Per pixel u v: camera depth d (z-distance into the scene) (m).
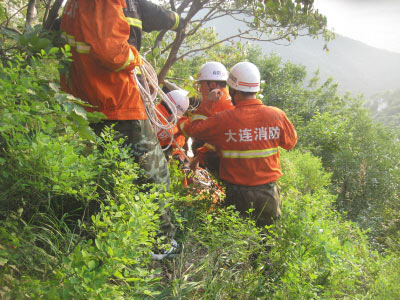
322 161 10.09
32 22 2.83
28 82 1.70
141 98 2.62
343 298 2.78
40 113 1.82
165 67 3.94
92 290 1.44
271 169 3.32
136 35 2.50
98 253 1.59
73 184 1.93
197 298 2.38
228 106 4.00
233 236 2.62
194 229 3.05
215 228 2.71
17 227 1.92
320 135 10.55
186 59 7.80
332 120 11.41
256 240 2.86
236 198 3.29
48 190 1.88
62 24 2.41
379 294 2.89
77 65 2.35
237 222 2.69
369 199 8.73
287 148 3.47
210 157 3.84
